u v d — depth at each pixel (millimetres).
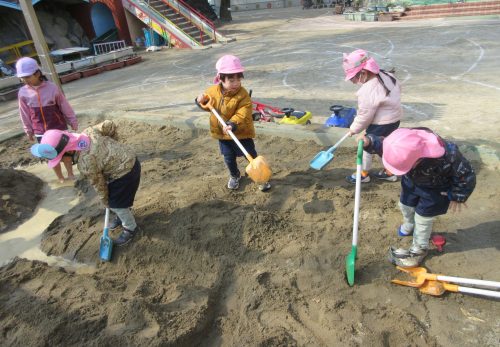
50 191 5328
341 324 2803
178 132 6789
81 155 3422
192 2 24078
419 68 9648
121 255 3746
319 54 12797
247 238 3744
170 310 3059
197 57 15555
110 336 2807
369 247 3533
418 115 6445
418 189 2975
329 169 4926
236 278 3373
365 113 3984
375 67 3953
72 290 3324
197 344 2852
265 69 11469
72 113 5340
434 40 12734
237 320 2984
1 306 3213
